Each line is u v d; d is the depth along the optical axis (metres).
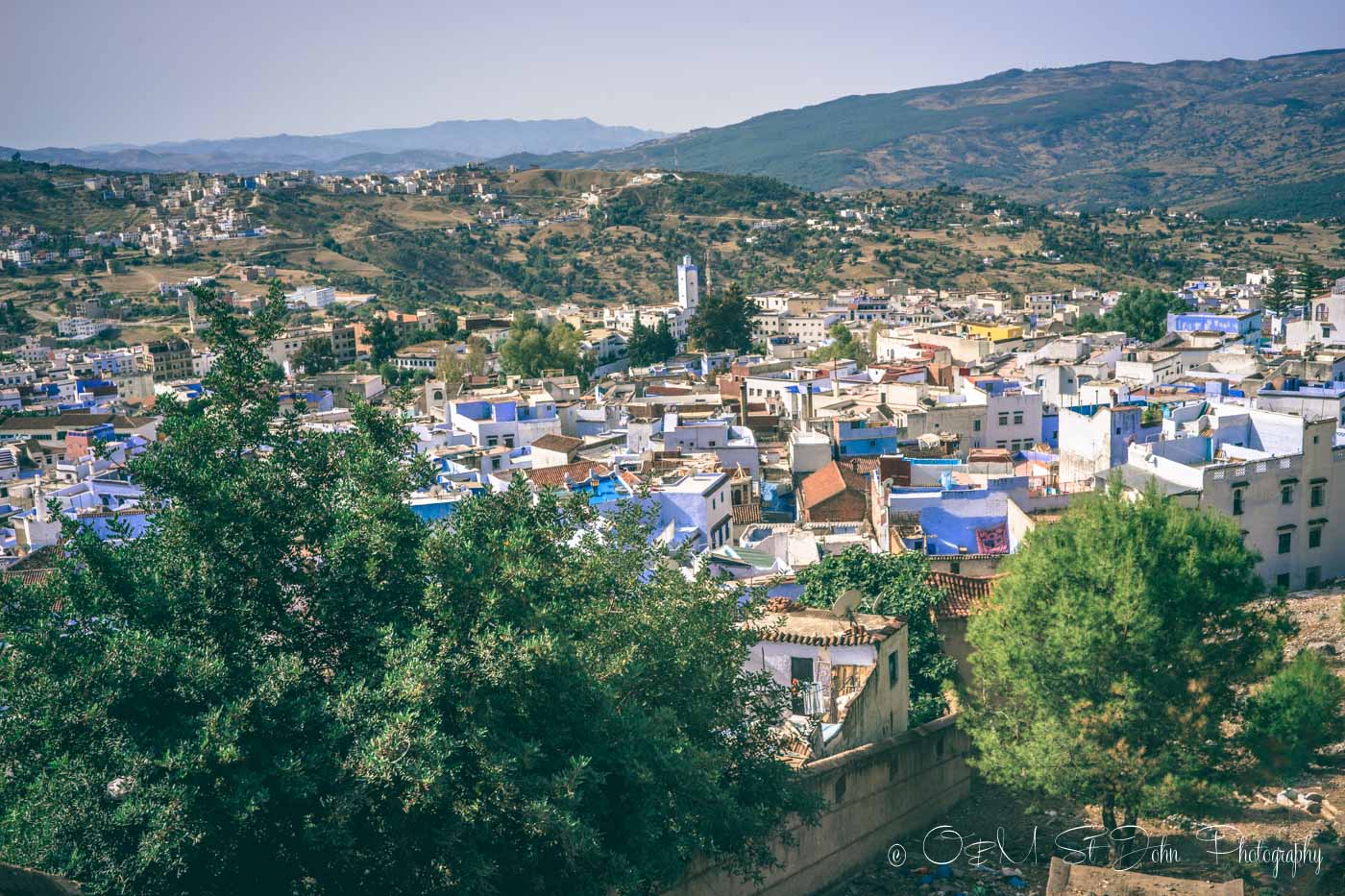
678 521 70.12
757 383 141.62
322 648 27.42
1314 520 63.97
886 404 115.69
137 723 23.45
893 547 58.88
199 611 26.03
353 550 27.12
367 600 27.28
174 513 26.80
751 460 101.81
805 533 68.69
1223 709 35.25
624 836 27.02
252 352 30.80
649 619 31.09
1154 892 30.19
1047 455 88.81
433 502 67.75
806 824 32.88
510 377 154.50
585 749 26.41
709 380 165.75
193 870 23.28
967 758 38.66
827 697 38.91
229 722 22.55
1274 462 63.03
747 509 81.19
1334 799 38.25
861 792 36.97
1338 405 83.38
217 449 29.36
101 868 21.94
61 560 26.88
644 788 27.03
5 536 87.94
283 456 29.64
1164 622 34.59
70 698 22.61
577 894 26.34
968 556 62.03
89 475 94.56
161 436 30.08
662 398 138.38
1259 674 35.38
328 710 24.06
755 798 31.34
